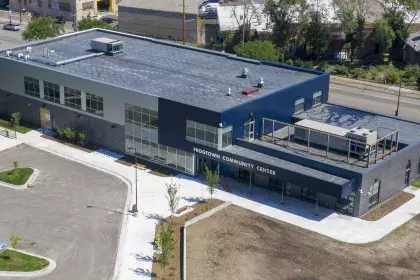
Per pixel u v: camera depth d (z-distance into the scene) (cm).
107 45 9400
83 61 9106
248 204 7044
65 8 15075
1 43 13250
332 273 5862
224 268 5906
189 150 7562
